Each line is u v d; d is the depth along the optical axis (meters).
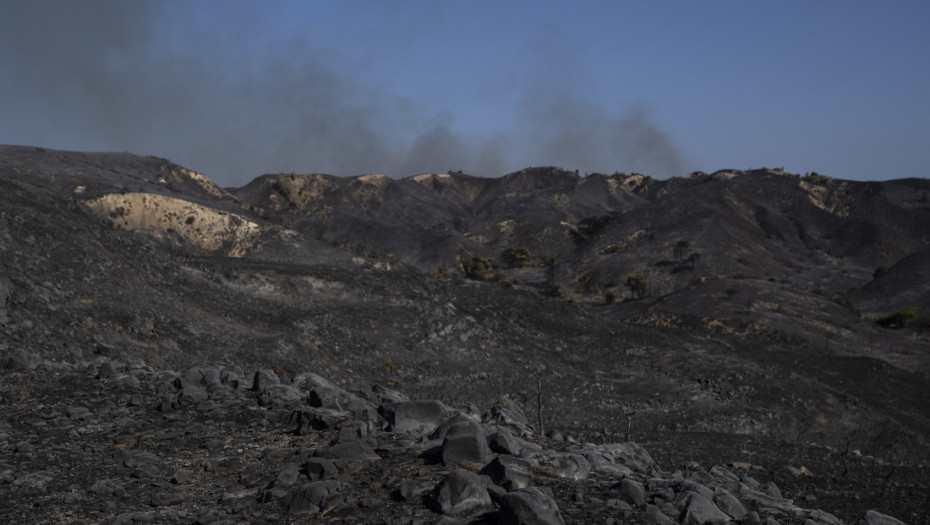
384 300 84.00
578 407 71.06
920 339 155.75
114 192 189.12
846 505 32.34
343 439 9.48
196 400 12.82
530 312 104.12
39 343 34.81
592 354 94.00
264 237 179.75
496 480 7.36
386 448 9.05
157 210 183.25
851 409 85.50
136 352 42.47
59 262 51.09
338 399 11.47
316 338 67.19
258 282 77.50
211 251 173.25
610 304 188.88
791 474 40.41
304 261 168.25
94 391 14.05
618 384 83.44
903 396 100.12
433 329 80.62
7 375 15.62
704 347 105.62
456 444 8.32
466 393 67.50
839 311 165.12
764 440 60.66
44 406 12.95
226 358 51.22
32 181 197.00
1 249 47.00
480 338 84.19
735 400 80.19
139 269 62.53
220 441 10.53
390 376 67.12
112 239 65.31
